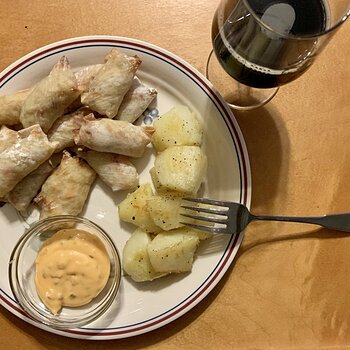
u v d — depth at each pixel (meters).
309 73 0.32
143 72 0.31
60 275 0.29
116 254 0.29
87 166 0.30
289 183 0.31
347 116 0.32
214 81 0.32
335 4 0.26
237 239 0.29
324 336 0.30
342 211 0.31
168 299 0.29
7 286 0.29
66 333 0.29
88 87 0.30
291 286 0.31
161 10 0.32
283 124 0.32
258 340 0.30
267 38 0.25
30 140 0.28
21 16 0.31
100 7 0.32
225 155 0.30
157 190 0.30
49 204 0.29
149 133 0.30
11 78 0.30
